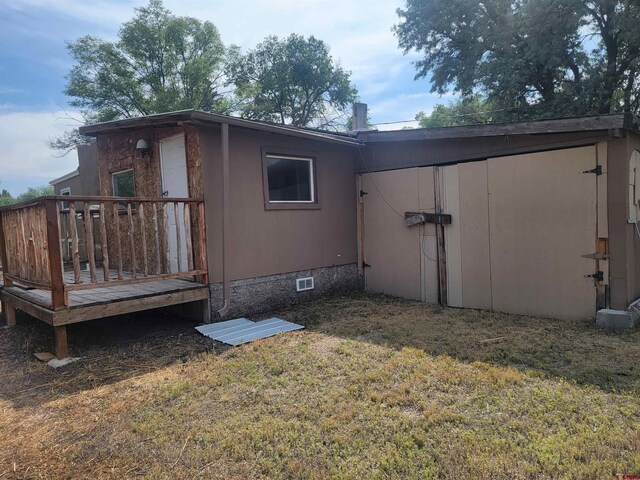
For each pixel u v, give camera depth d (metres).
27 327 5.58
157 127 6.02
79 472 2.38
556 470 2.16
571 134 5.02
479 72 17.36
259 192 5.99
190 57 26.67
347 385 3.33
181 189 5.93
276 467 2.32
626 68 14.91
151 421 2.91
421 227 6.61
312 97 29.45
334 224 7.13
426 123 30.45
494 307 5.80
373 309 6.00
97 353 4.42
